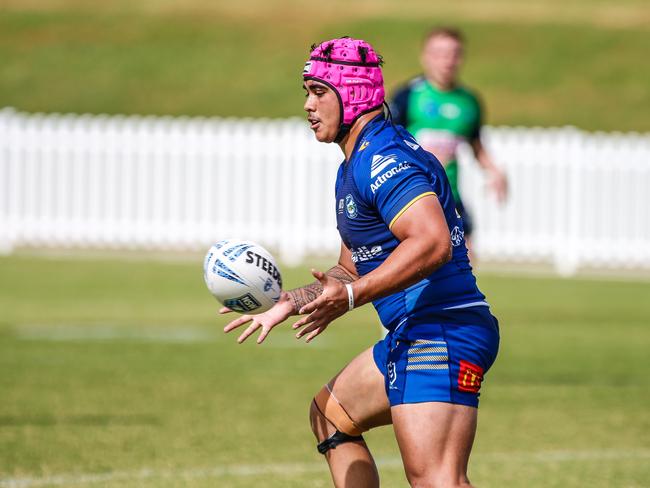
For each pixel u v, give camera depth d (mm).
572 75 111875
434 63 39062
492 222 74812
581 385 37094
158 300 55719
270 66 113188
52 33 120375
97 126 76250
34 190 76375
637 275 71312
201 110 104562
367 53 17141
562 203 74188
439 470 16297
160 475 24641
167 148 76000
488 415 32281
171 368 39031
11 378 36594
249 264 16266
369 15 123438
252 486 23812
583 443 28781
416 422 16406
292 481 24312
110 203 76438
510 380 37875
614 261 75688
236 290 16234
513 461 26656
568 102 106500
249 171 75500
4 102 105312
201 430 29609
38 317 49906
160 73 112000
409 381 16609
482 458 27000
